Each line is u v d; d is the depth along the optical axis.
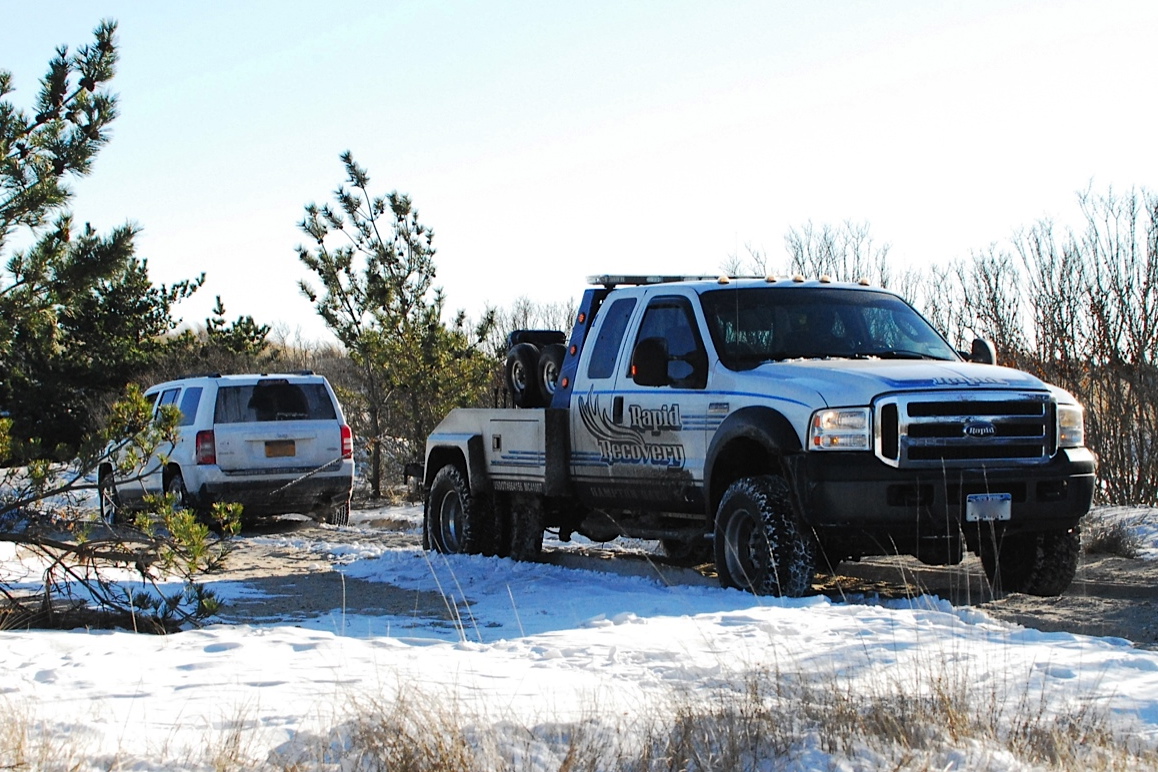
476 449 12.29
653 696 5.65
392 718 4.86
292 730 5.10
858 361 9.56
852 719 5.04
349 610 9.61
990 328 17.94
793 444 8.91
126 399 9.38
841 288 10.68
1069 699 5.55
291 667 6.68
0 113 12.64
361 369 24.92
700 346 10.02
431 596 10.23
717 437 9.48
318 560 13.26
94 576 11.60
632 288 11.04
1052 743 4.77
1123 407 16.75
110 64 13.62
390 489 23.52
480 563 11.77
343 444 17.64
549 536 14.95
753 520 9.13
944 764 4.55
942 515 8.69
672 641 7.17
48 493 9.30
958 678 5.79
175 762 4.62
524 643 7.35
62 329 31.61
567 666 6.64
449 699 5.45
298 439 17.36
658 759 4.62
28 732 5.04
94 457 9.38
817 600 8.40
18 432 30.22
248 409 17.20
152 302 33.62
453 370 22.48
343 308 23.66
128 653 7.23
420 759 4.55
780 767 4.57
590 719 5.07
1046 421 9.02
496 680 6.20
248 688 6.09
